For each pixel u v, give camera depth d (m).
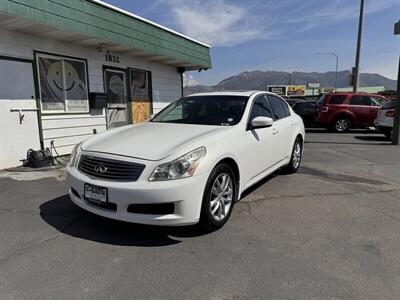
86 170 3.62
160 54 9.73
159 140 3.75
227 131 4.07
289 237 3.65
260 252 3.30
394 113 11.39
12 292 2.61
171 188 3.22
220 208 3.83
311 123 16.02
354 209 4.59
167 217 3.29
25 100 6.89
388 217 4.30
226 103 4.85
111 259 3.13
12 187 5.32
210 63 12.93
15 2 5.62
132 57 9.98
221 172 3.77
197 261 3.12
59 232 3.69
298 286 2.74
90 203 3.57
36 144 7.18
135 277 2.84
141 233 3.68
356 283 2.79
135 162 3.33
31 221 3.98
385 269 3.02
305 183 5.88
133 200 3.24
